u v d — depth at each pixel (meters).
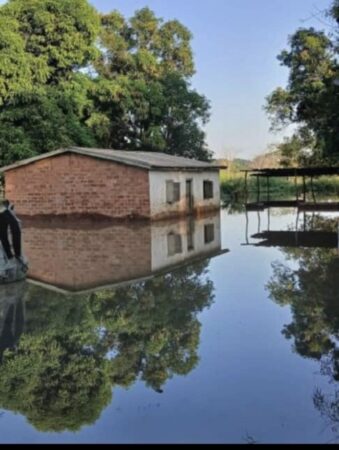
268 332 6.84
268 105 38.69
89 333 7.12
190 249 14.79
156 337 6.82
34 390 5.21
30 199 24.31
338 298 8.55
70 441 4.15
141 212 22.25
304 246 15.01
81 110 32.12
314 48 34.72
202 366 5.68
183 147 38.88
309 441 3.98
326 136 27.53
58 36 31.58
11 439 4.22
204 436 4.12
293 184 43.50
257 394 4.90
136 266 12.27
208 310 8.09
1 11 31.09
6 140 26.77
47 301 9.06
